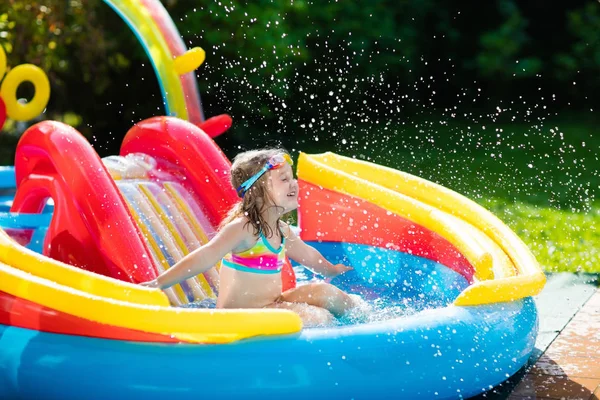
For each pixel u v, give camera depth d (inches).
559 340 173.9
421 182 208.2
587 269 248.8
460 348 133.5
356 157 420.5
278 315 126.5
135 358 124.5
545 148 449.1
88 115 460.4
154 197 187.8
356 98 498.9
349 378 124.6
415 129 497.7
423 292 185.2
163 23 214.8
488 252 171.5
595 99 563.2
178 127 197.3
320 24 472.1
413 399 129.6
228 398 122.3
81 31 397.4
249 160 156.2
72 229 166.6
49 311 131.7
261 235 153.7
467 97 573.3
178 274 145.9
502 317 144.4
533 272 158.6
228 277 155.2
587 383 149.9
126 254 159.9
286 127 466.0
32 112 208.8
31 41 386.0
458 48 569.0
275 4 419.8
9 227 185.6
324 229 214.2
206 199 193.6
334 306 157.9
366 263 204.4
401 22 538.0
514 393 145.6
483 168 404.2
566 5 566.3
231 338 125.0
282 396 122.6
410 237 197.2
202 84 416.5
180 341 126.1
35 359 128.9
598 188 364.5
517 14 551.8
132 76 446.6
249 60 416.2
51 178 174.9
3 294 136.3
